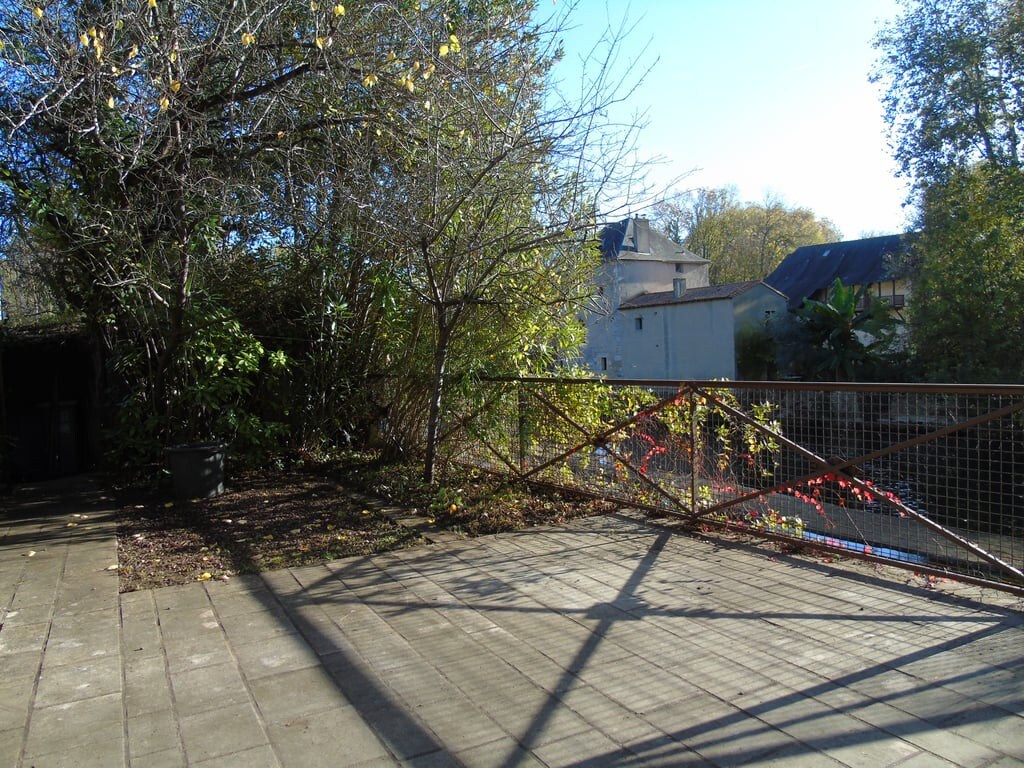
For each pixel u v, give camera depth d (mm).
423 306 8203
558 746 2680
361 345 9492
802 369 31062
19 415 10055
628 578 4637
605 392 6785
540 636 3732
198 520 6438
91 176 7812
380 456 9141
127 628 3906
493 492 7145
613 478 6766
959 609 3934
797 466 5395
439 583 4617
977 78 20938
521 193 6781
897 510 4602
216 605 4258
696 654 3467
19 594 4473
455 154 6805
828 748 2621
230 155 8078
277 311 9398
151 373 8359
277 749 2676
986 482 4719
